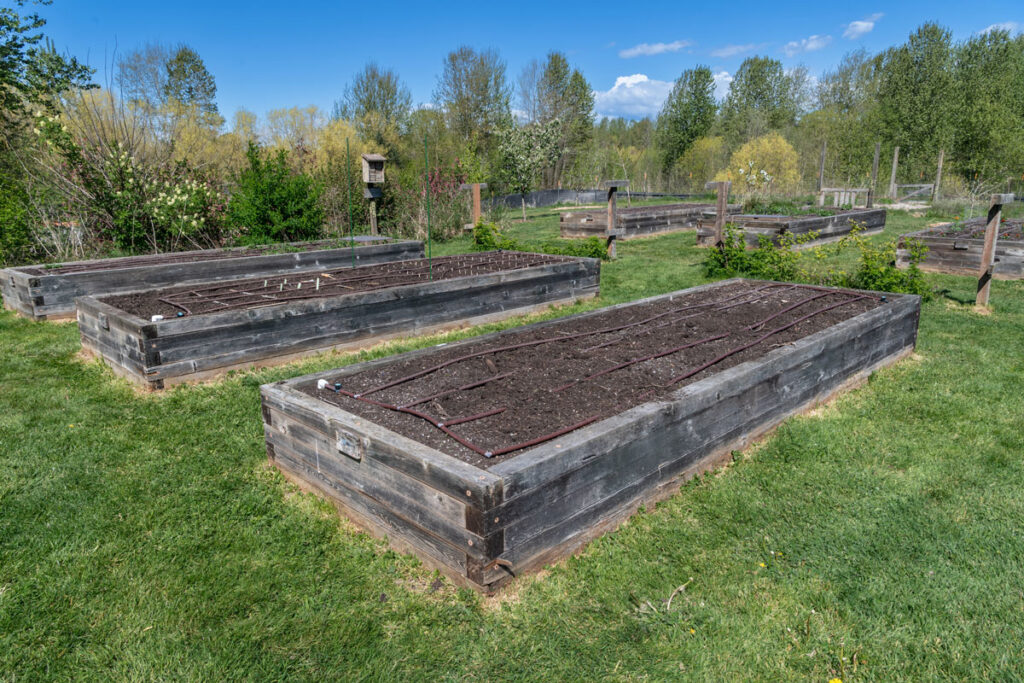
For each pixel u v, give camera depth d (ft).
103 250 35.86
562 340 15.98
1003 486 11.41
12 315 24.73
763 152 90.89
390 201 49.73
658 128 142.20
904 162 99.30
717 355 14.76
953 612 8.18
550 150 108.88
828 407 15.21
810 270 30.83
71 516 10.58
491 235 38.70
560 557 9.23
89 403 15.44
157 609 8.40
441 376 13.24
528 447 9.56
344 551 9.70
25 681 7.22
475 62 116.06
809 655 7.54
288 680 7.27
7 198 33.53
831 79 129.18
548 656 7.58
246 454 12.87
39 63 50.21
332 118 116.06
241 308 19.03
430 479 8.61
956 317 23.15
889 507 10.80
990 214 23.72
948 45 102.63
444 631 8.01
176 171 39.37
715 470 12.08
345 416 10.39
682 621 8.14
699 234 43.80
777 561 9.38
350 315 19.62
